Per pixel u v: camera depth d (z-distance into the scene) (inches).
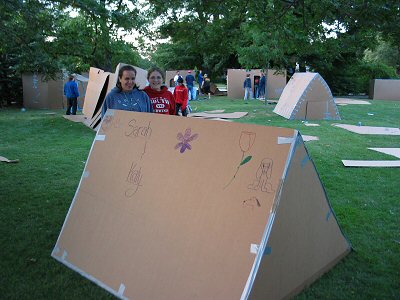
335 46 201.3
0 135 445.4
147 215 133.3
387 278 141.7
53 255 154.4
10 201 218.8
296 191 118.4
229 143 124.9
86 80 813.2
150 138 146.2
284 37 215.9
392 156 328.2
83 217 153.0
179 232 123.2
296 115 581.6
